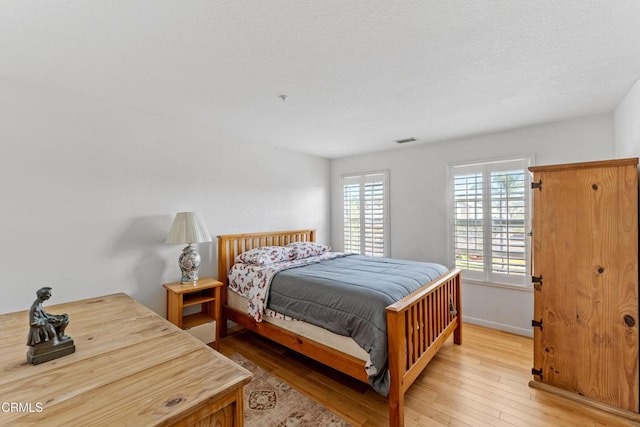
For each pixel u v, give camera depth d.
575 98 2.32
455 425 1.78
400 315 1.76
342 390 2.16
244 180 3.52
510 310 3.15
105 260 2.43
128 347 1.22
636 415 1.81
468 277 3.39
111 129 2.46
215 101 2.38
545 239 2.13
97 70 1.87
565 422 1.80
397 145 3.81
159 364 1.07
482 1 1.24
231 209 3.37
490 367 2.45
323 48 1.61
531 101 2.37
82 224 2.31
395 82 2.03
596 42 1.55
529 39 1.52
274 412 1.91
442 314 2.57
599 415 1.86
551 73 1.90
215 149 3.21
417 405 1.97
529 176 3.01
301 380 2.29
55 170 2.19
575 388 2.02
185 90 2.17
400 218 4.00
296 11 1.30
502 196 3.17
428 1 1.24
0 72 1.90
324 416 1.87
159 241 2.76
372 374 1.75
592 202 1.97
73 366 1.06
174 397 0.87
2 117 1.98
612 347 1.90
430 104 2.43
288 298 2.41
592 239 1.97
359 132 3.24
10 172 2.01
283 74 1.92
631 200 1.85
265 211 3.76
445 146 3.61
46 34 1.48
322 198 4.66
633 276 1.84
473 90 2.16
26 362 1.09
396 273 2.55
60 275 2.20
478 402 2.00
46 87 2.13
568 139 2.82
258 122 2.91
